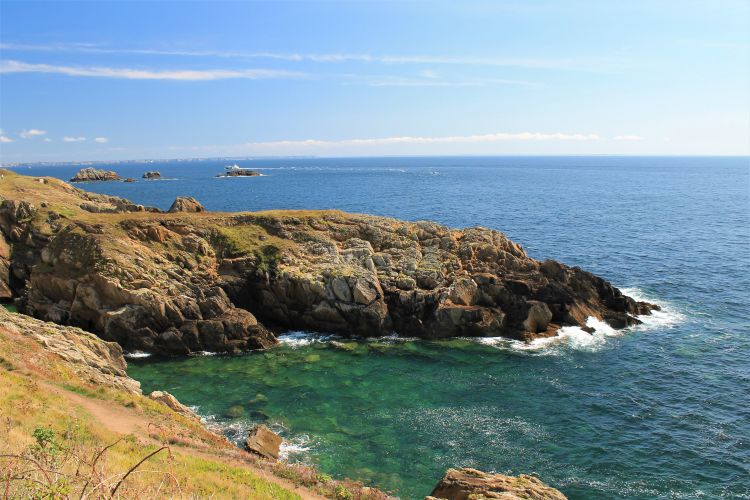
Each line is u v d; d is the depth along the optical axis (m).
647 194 191.38
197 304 50.72
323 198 172.50
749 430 33.53
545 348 48.16
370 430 33.94
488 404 37.66
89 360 36.78
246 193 191.00
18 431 19.33
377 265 57.78
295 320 54.34
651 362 44.53
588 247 90.19
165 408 31.45
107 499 9.06
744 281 68.44
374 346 49.53
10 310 55.94
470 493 21.75
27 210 67.31
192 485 18.80
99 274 49.81
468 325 51.56
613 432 33.59
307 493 23.17
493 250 59.78
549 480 28.67
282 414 36.12
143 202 158.88
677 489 27.83
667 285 66.94
